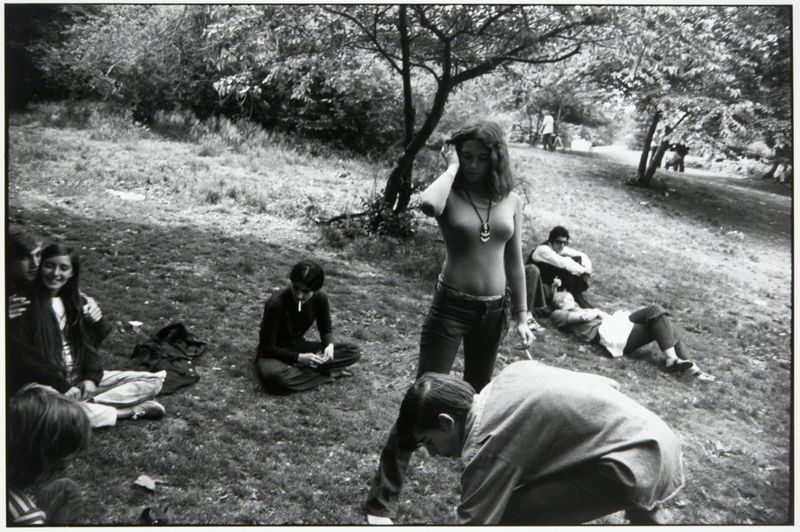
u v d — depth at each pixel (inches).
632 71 353.7
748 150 776.3
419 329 254.1
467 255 135.3
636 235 489.7
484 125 131.6
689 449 194.7
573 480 88.6
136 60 577.0
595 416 88.7
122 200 357.7
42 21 577.9
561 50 364.2
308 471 154.4
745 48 519.8
